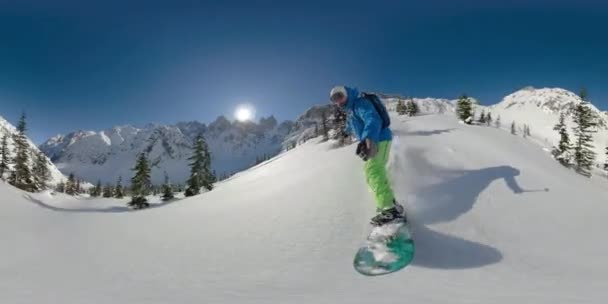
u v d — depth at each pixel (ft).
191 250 23.75
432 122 144.87
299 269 19.27
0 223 33.47
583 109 195.00
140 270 21.01
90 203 199.72
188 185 208.03
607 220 24.84
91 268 22.04
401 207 21.53
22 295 17.01
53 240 29.73
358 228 23.39
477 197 27.09
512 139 107.04
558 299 14.08
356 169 35.09
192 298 15.87
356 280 17.33
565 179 46.06
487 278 17.06
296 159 123.95
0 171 189.57
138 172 190.70
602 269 18.17
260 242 23.47
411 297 14.71
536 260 19.34
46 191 208.23
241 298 15.57
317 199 28.91
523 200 27.02
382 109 20.93
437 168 33.04
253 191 46.06
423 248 20.25
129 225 33.01
